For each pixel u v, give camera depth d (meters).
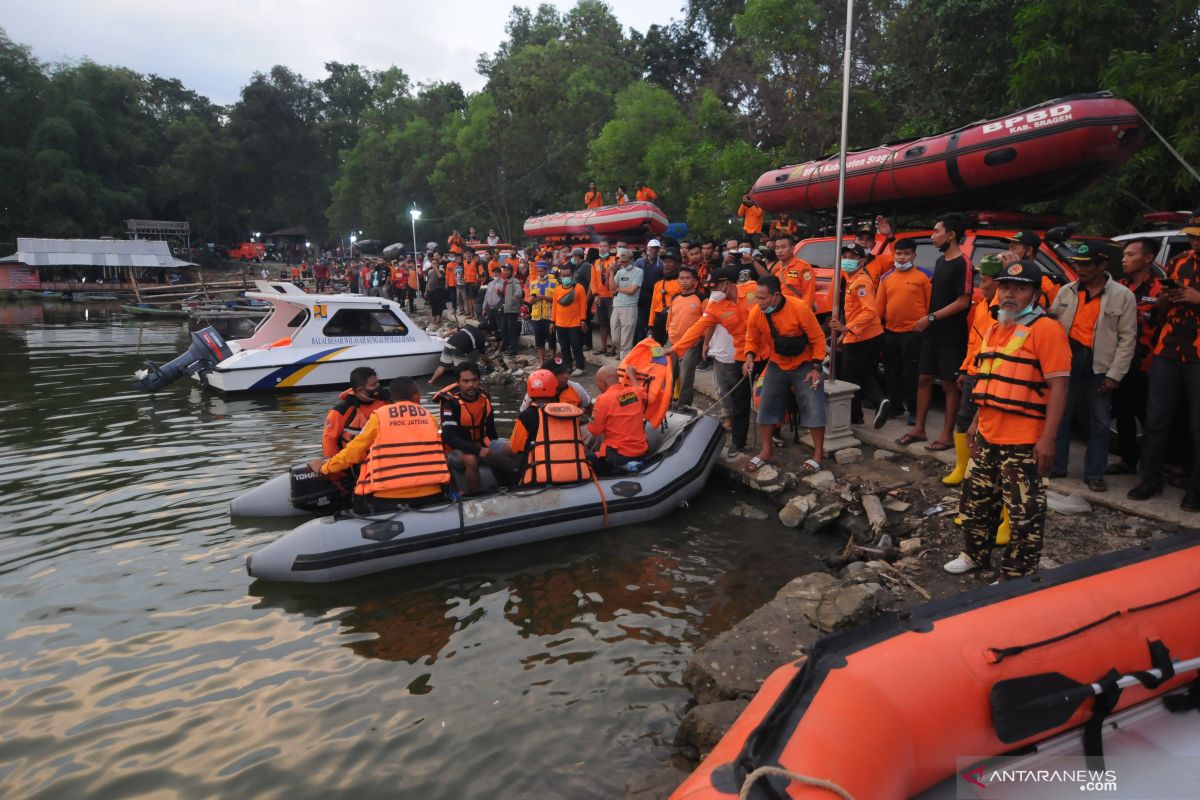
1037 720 2.69
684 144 30.62
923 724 2.52
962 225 6.38
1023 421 4.12
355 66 78.25
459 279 20.84
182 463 8.27
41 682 4.16
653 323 10.58
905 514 5.98
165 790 3.33
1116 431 6.41
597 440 7.07
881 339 7.58
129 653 4.46
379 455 5.80
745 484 7.14
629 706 3.96
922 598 4.69
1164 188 10.52
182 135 69.38
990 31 14.09
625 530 6.36
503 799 3.29
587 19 49.44
